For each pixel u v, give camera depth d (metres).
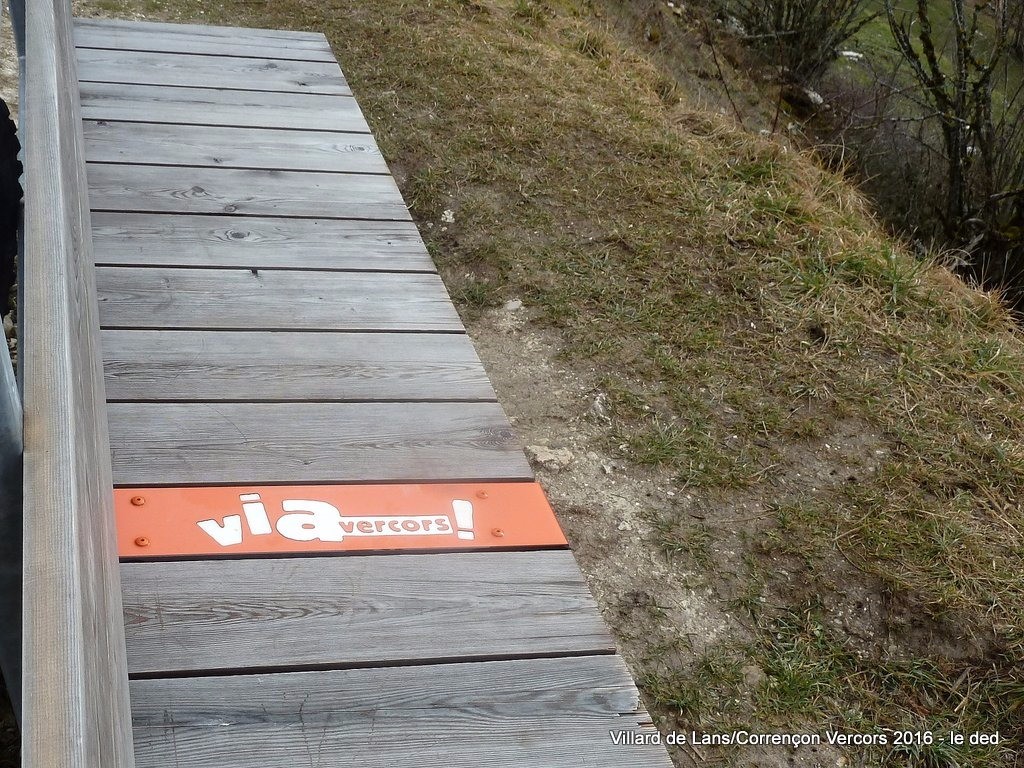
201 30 4.25
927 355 3.51
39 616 0.74
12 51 4.57
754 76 9.23
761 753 2.16
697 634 2.41
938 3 8.98
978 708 2.31
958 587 2.57
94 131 3.11
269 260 2.52
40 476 0.87
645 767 1.36
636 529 2.69
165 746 1.28
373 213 2.85
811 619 2.47
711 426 3.09
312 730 1.33
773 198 4.38
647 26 8.64
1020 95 6.62
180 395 1.95
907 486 2.91
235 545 1.61
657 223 4.17
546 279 3.78
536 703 1.43
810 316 3.64
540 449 2.94
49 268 1.14
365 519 1.71
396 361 2.16
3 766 1.83
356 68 5.42
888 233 5.72
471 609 1.57
